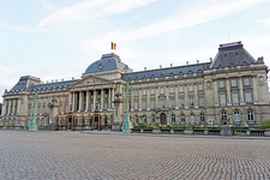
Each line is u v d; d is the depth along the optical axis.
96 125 99.88
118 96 90.56
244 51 82.94
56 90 125.62
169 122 90.38
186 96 90.12
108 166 11.15
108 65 110.19
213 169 10.77
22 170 9.91
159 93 96.38
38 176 8.84
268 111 73.56
